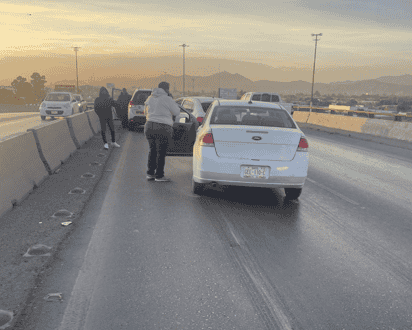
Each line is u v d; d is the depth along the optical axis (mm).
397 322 3113
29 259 4035
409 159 12336
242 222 5566
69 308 3201
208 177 6191
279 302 3381
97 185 7598
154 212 5918
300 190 6602
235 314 3172
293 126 6570
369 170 10203
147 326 2980
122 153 11703
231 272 3945
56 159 9039
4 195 5578
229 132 6117
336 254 4496
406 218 5973
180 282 3705
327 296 3508
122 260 4172
